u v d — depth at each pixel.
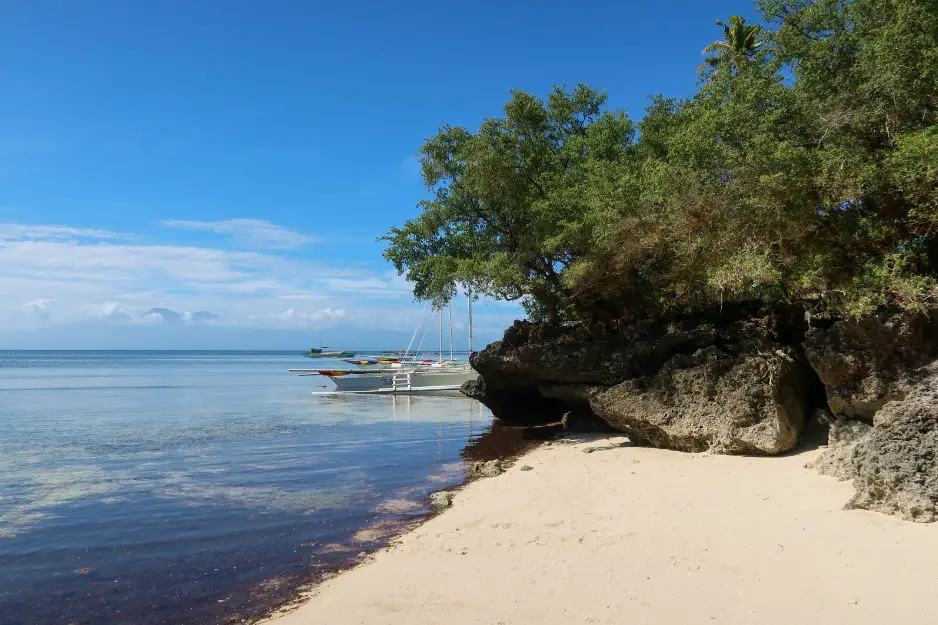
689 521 8.27
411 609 6.26
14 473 14.70
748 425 11.83
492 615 5.93
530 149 17.62
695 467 11.48
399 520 10.30
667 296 15.47
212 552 8.76
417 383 44.41
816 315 11.64
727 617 5.42
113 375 76.94
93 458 16.84
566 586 6.49
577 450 15.40
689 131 12.50
